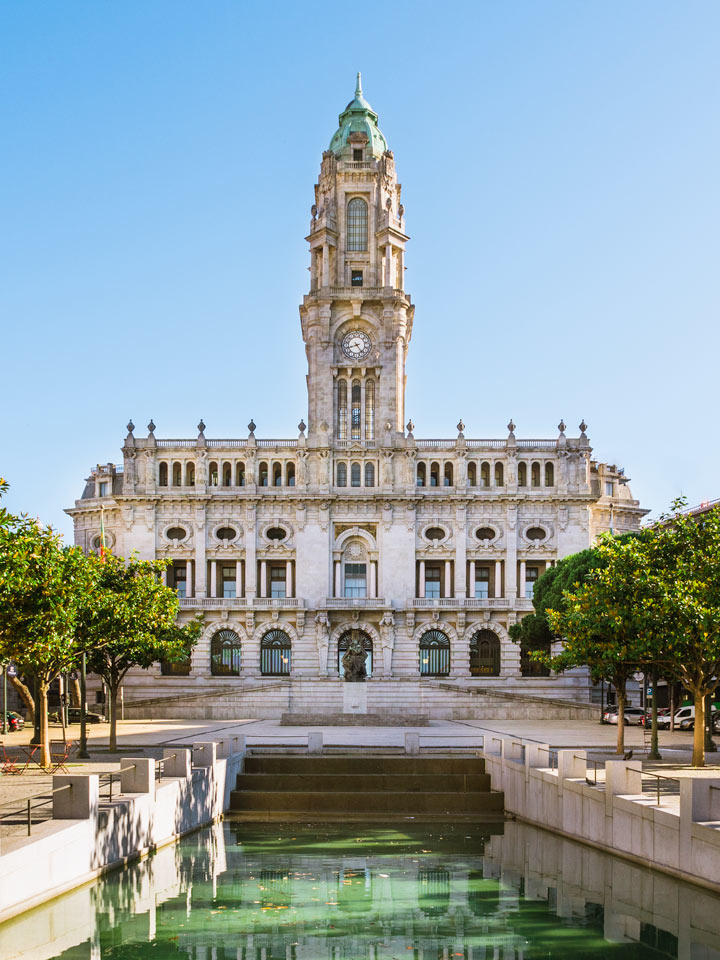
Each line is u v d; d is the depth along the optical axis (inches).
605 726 3740.2
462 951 1182.3
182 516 4891.7
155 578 2893.7
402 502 4864.7
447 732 3351.4
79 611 2265.0
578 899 1411.2
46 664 2273.6
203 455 4894.2
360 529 4894.2
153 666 4746.6
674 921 1283.2
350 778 2304.4
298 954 1171.9
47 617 1827.0
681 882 1380.4
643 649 2225.6
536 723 3941.9
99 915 1310.3
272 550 4877.0
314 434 4911.4
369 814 2158.0
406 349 5260.8
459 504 4862.2
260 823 2063.2
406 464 4899.1
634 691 4736.7
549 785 1904.5
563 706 4227.4
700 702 2240.4
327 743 2832.2
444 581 4862.2
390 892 1448.1
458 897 1422.2
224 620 4785.9
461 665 4749.0
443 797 2209.6
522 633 4281.5
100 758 2524.6
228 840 1851.6
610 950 1179.9
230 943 1208.8
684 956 1148.5
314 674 4736.7
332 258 5132.9
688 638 2138.3
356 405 5054.1
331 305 5073.8
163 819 1732.3
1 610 1760.6
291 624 4788.4
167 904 1366.9
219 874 1549.0
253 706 4453.7
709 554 2282.2
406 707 4549.7
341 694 4554.6
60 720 4175.7
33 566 1840.6
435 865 1630.2
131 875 1508.4
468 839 1876.2
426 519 4886.8
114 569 2805.1
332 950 1189.7
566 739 3034.0
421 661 4781.0
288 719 3782.0
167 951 1172.5
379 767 2402.8
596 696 4697.3
